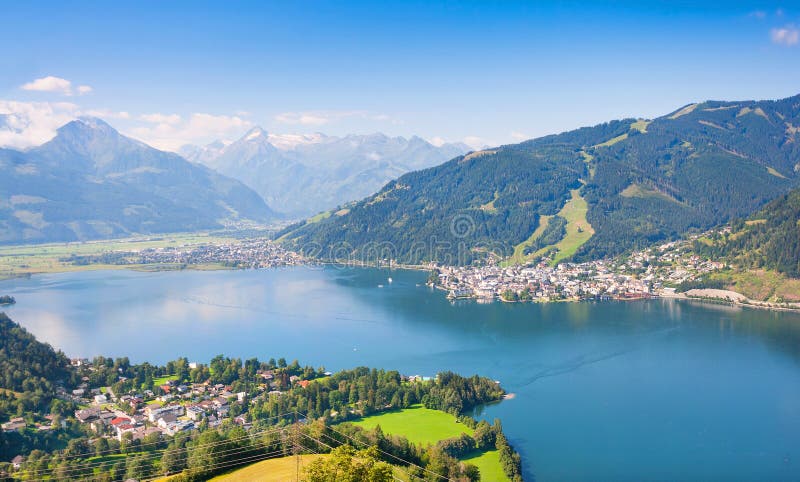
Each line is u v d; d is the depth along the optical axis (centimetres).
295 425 16888
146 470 15400
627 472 17250
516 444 19012
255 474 13400
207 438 15800
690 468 17450
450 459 16000
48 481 15288
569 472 17250
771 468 17412
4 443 17812
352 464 10775
